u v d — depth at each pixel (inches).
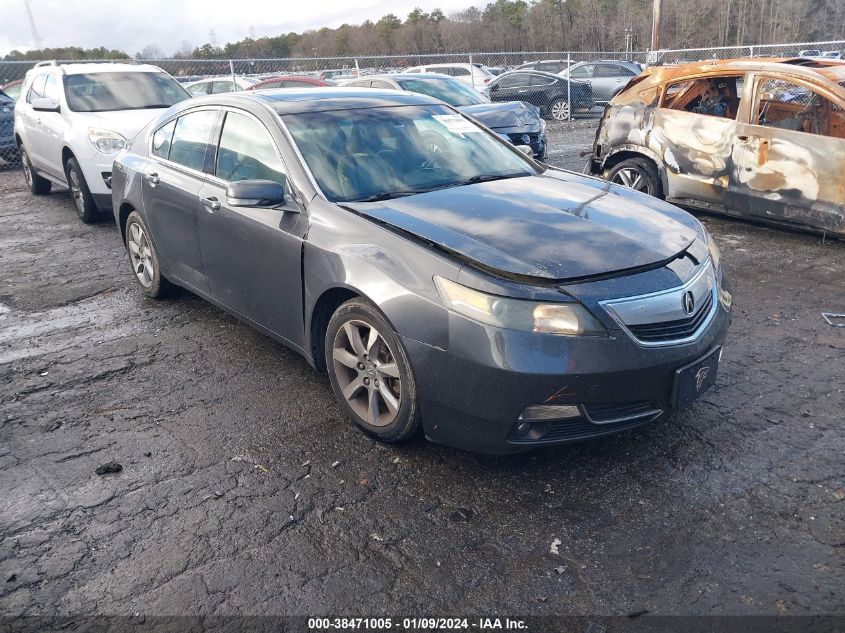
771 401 146.9
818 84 246.8
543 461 128.4
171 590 99.6
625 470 124.6
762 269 234.5
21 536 111.7
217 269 172.6
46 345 188.1
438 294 116.1
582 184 161.5
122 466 130.5
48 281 243.8
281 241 146.2
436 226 128.0
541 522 112.0
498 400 111.8
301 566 103.7
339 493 120.8
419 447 134.1
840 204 240.7
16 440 140.5
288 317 151.0
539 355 109.2
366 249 128.2
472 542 107.9
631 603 95.0
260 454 133.4
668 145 285.9
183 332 194.5
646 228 132.4
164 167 193.2
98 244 291.0
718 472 123.0
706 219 303.4
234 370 170.2
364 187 149.1
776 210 257.6
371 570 102.6
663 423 139.5
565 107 730.8
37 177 390.3
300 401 154.1
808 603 93.4
